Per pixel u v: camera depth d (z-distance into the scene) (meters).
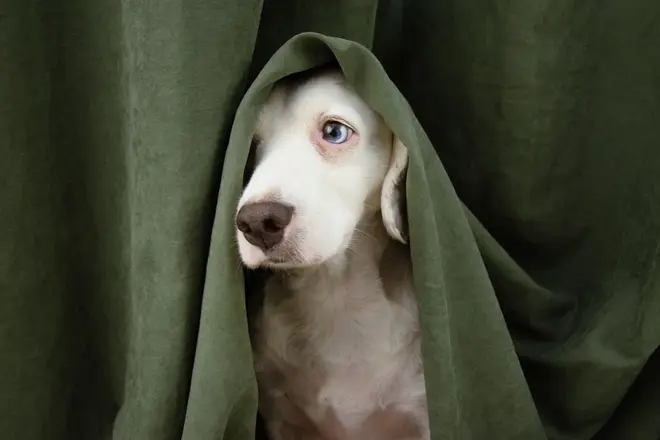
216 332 0.76
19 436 0.92
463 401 0.86
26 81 0.84
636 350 0.96
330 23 0.89
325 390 0.95
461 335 0.84
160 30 0.74
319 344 0.94
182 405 0.82
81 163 0.89
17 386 0.90
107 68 0.85
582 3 0.94
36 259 0.89
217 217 0.75
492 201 1.03
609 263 1.02
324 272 0.92
